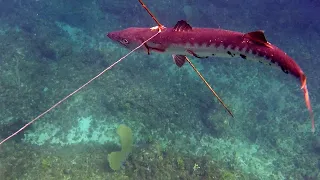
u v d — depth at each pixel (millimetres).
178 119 12328
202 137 12297
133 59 15203
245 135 13344
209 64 16438
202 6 22109
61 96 11734
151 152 9953
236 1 23188
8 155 9062
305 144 13523
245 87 15664
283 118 14531
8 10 17641
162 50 2695
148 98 12586
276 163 12516
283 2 25312
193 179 9797
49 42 14672
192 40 2506
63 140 10594
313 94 16344
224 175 10164
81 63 13977
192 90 13891
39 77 12547
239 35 2418
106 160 9758
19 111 10539
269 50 2373
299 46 20766
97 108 11672
